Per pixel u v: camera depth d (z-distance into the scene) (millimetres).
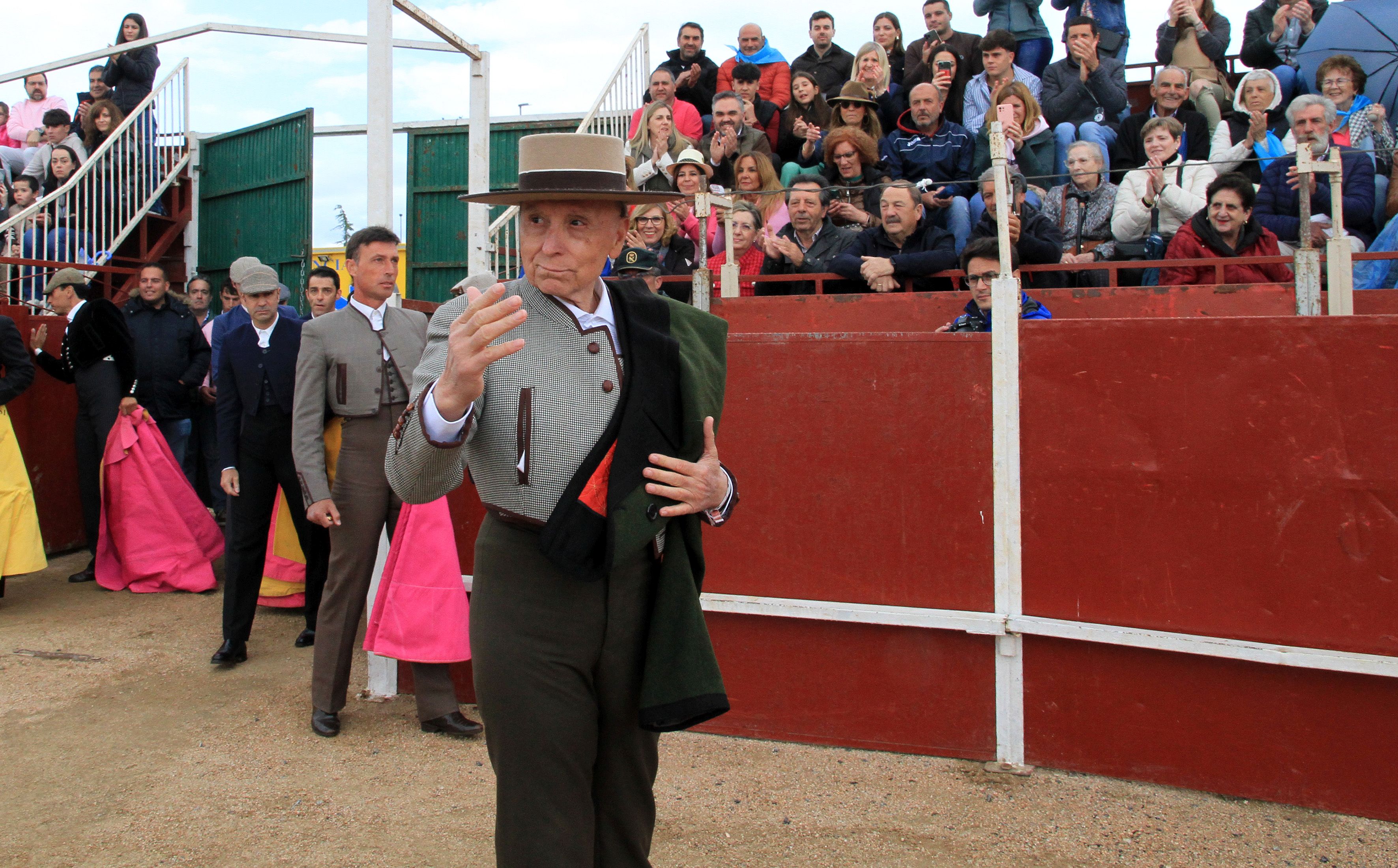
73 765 3662
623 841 2184
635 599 2053
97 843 3084
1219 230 4738
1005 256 3604
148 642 5137
